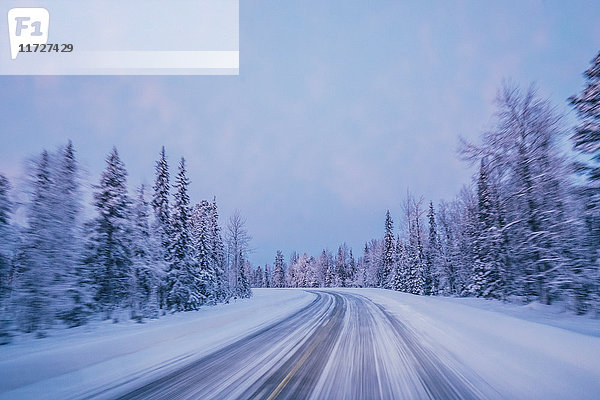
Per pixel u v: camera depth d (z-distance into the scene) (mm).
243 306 20438
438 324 11109
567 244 13242
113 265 17094
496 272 23750
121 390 5020
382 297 26250
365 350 7609
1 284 11430
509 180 15445
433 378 5371
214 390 4965
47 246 12031
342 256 82938
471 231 29109
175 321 14375
